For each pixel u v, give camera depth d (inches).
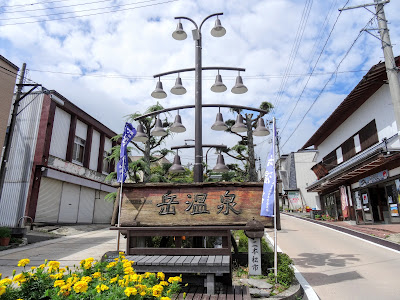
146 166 470.3
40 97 642.8
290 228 647.8
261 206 250.4
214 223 250.7
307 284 257.0
